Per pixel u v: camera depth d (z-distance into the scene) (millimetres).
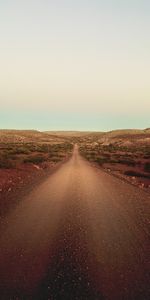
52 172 31891
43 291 5824
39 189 18672
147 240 9219
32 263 7156
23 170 30062
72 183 22594
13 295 5637
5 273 6582
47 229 9969
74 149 140875
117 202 15297
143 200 16203
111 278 6520
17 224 10398
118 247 8516
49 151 91812
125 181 25750
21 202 14164
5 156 43312
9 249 8031
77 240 8984
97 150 125875
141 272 6883
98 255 7855
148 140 193000
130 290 6008
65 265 7113
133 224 11000
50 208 13188
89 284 6195
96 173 32469
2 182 20094
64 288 5977
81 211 12852
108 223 11039
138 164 50062
